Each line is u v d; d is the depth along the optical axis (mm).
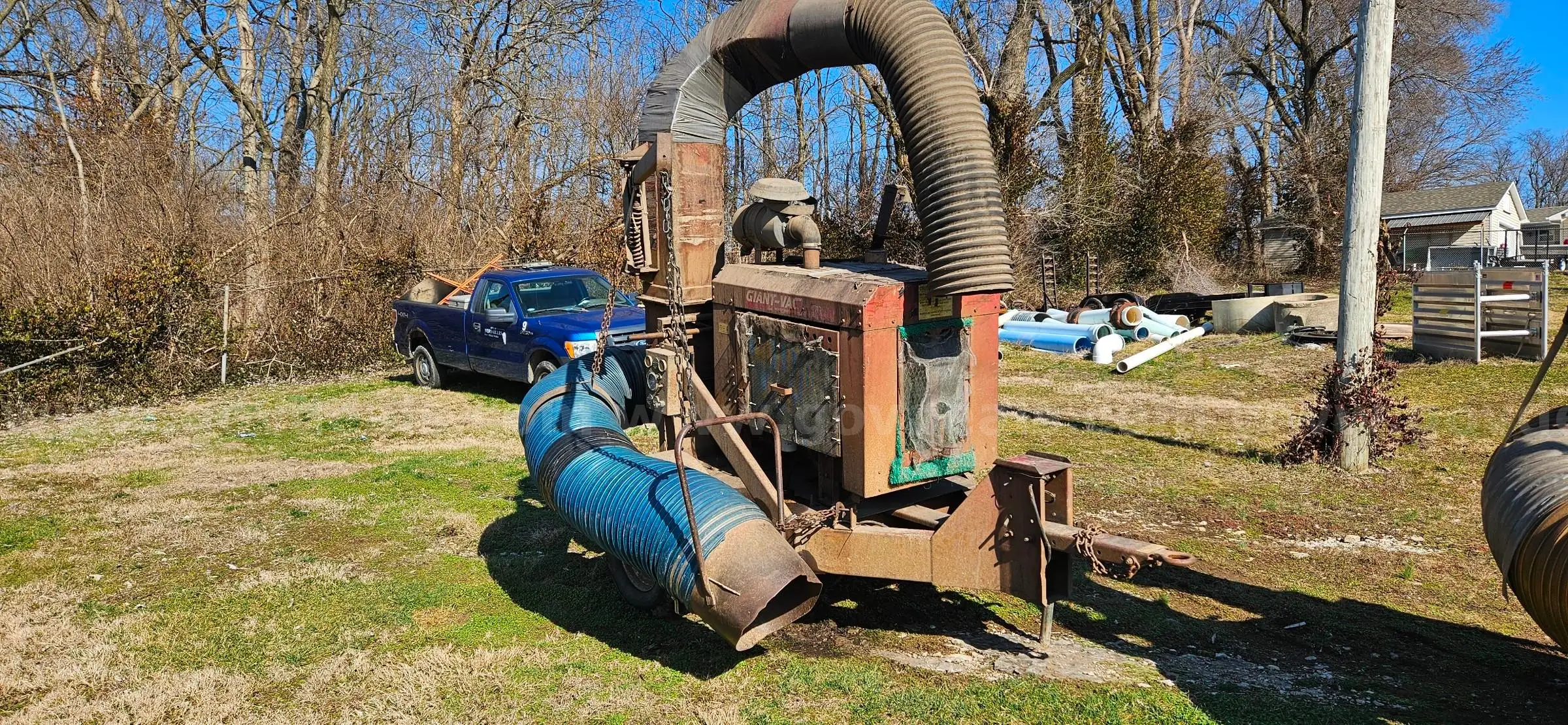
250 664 4664
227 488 7980
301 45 21516
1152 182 28953
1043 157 27172
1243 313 17281
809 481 5211
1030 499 4098
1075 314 18031
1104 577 5816
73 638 4977
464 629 5043
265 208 17172
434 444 9695
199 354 13195
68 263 12625
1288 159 35906
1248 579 5844
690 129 5402
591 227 20578
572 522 5027
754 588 4023
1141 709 3994
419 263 16875
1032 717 3939
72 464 8852
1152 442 9609
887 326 4379
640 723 4004
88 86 18281
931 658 4582
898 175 24156
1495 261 39125
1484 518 4480
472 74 23297
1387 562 6172
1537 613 3902
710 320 5582
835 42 4742
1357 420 8297
